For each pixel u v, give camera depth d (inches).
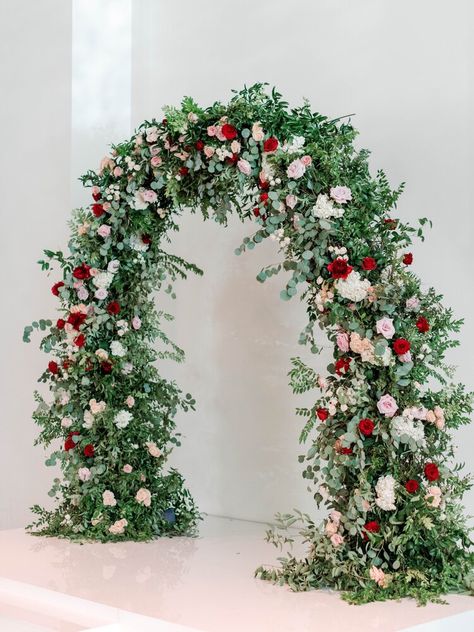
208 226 208.8
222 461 203.9
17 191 231.0
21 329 229.8
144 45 225.6
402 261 140.9
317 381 140.5
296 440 190.9
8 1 234.5
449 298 166.6
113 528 172.2
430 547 134.4
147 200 165.2
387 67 178.4
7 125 233.6
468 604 128.7
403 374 133.1
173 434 212.8
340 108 185.8
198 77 213.9
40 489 224.7
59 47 222.2
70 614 134.7
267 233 144.6
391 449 133.3
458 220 166.2
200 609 126.8
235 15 206.4
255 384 198.7
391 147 176.9
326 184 140.0
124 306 175.3
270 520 194.5
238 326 202.4
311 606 127.9
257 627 118.2
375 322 136.6
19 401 229.9
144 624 124.3
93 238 171.6
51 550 165.8
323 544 135.4
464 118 166.6
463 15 167.3
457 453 163.2
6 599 143.2
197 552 165.0
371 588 131.2
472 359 162.9
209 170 149.9
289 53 195.6
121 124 228.1
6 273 233.5
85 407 175.0
